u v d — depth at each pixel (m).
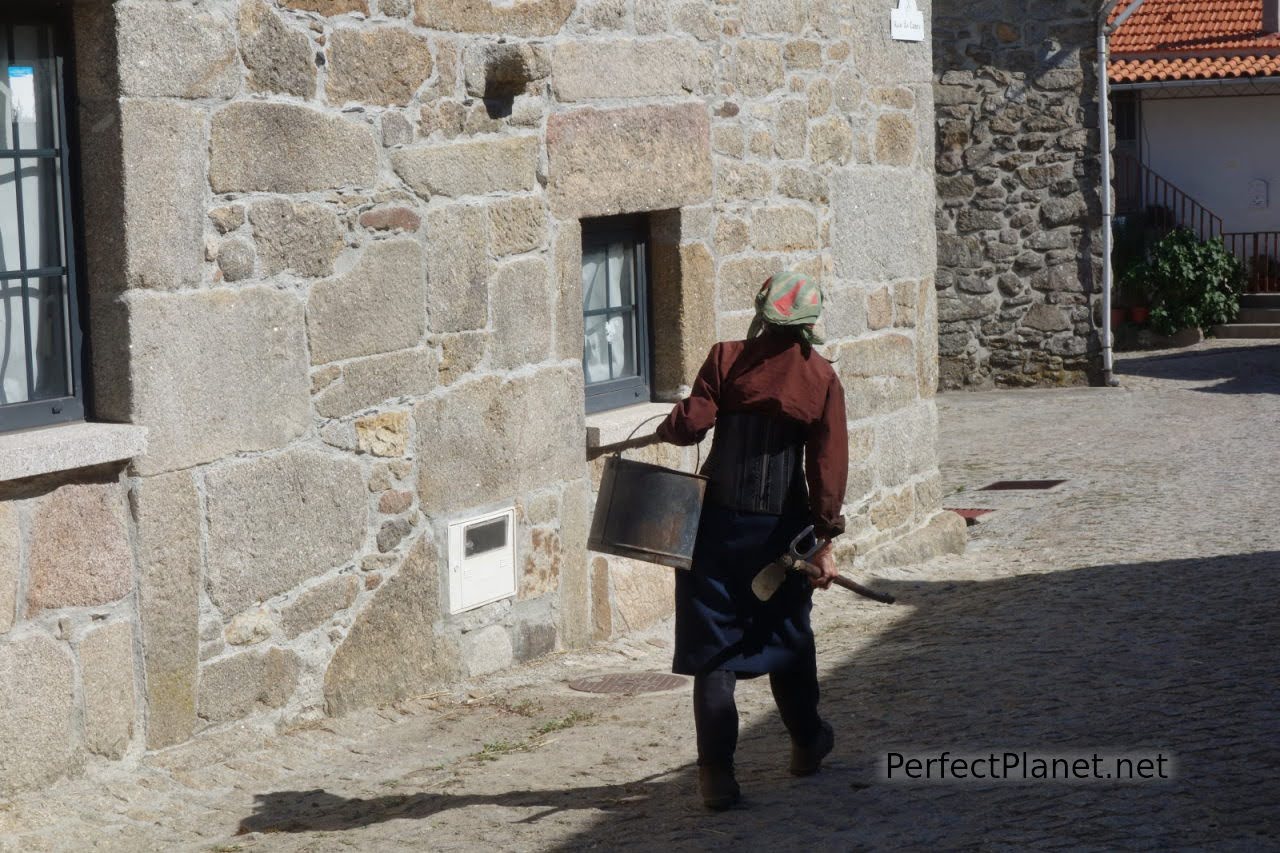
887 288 9.37
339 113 5.80
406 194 6.11
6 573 4.73
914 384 9.75
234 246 5.41
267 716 5.62
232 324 5.41
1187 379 19.27
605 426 7.08
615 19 7.07
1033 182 18.95
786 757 5.14
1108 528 10.52
